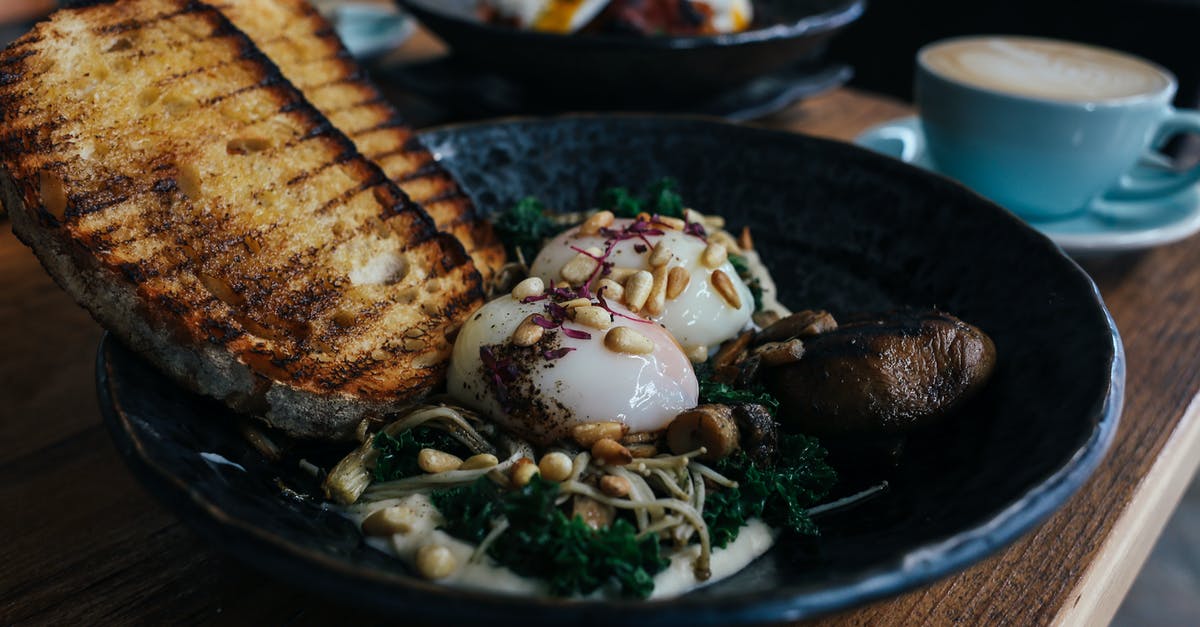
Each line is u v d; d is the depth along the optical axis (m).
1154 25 0.83
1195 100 0.82
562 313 0.32
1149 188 0.46
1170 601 0.64
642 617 0.23
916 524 0.28
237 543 0.25
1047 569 0.30
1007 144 0.43
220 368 0.30
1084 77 0.44
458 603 0.24
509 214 0.40
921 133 0.50
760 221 0.42
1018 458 0.29
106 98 0.33
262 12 0.42
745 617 0.23
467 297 0.36
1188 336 0.40
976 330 0.33
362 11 0.67
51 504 0.32
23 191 0.30
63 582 0.30
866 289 0.39
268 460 0.31
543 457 0.30
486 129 0.42
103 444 0.34
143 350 0.30
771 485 0.30
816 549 0.29
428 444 0.32
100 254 0.30
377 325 0.33
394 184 0.36
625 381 0.31
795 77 0.59
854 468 0.32
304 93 0.40
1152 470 0.34
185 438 0.29
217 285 0.32
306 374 0.31
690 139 0.43
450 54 0.61
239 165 0.34
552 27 0.56
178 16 0.36
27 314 0.41
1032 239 0.35
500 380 0.31
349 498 0.30
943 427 0.33
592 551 0.28
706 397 0.33
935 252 0.38
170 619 0.29
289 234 0.34
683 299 0.34
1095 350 0.30
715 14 0.60
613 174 0.43
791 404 0.33
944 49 0.48
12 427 0.35
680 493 0.30
